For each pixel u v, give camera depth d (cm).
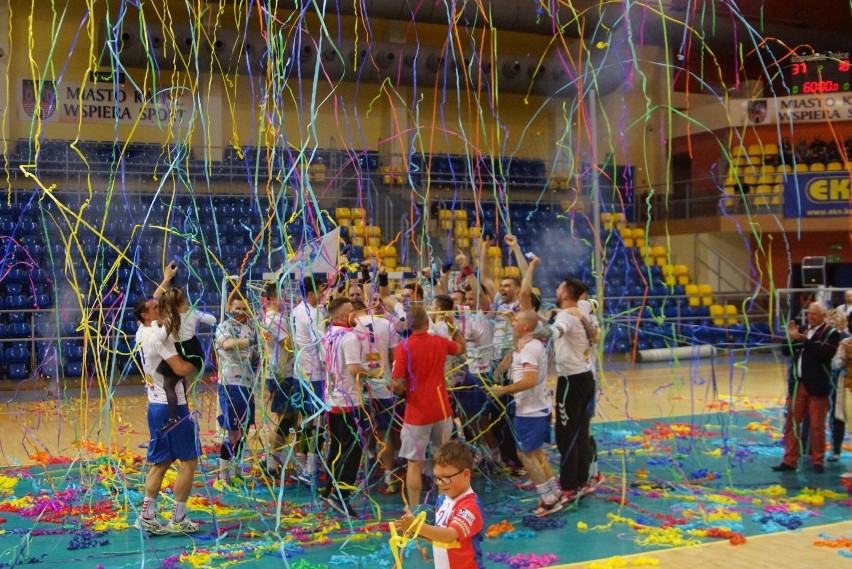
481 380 696
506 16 1712
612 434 941
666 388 1291
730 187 1869
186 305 581
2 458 819
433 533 328
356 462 614
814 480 731
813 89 1898
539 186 1862
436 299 703
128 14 1605
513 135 1888
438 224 1570
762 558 514
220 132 1650
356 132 1753
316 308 624
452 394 716
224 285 618
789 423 764
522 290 655
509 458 739
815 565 500
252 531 568
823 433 755
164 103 1608
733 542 542
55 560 518
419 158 1739
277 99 587
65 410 1062
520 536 566
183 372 563
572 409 647
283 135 591
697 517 607
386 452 688
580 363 650
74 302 1444
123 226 1554
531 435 612
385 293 759
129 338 1352
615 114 1966
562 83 1839
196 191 1591
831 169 1852
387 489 688
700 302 1830
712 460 816
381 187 1691
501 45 1905
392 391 652
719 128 1942
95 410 1083
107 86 1602
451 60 1747
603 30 1727
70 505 640
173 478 724
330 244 687
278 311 674
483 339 730
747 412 1087
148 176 1586
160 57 1567
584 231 1842
